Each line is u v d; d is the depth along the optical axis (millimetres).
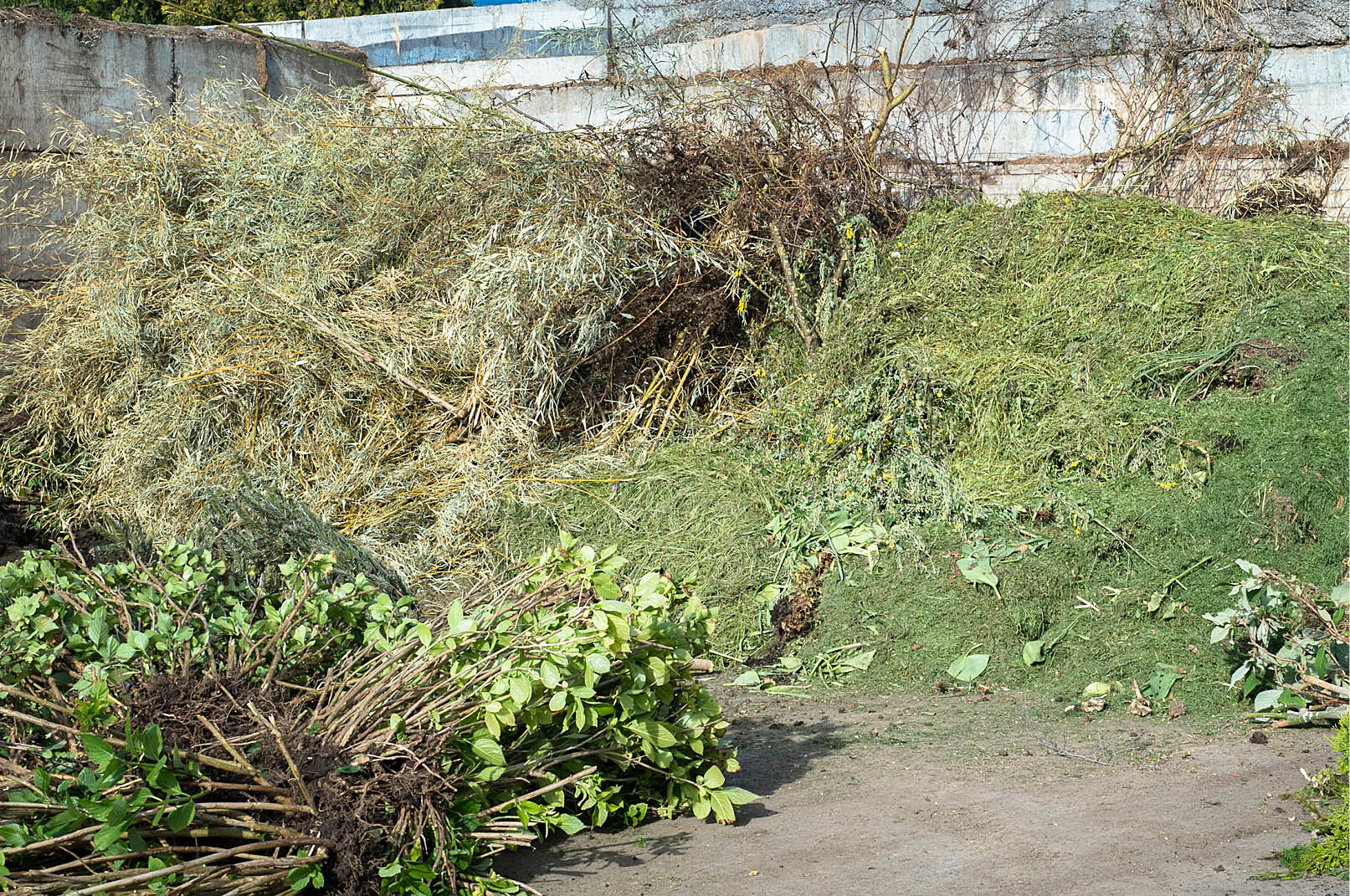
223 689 3250
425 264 7559
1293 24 8961
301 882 2805
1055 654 5277
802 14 9945
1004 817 3576
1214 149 9109
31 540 7145
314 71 10688
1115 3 9305
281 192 7992
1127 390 6656
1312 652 4473
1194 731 4445
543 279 7094
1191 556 5488
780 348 7895
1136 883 2994
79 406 7977
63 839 2695
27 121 9109
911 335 7488
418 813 2975
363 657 3750
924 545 5895
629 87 9227
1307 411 6031
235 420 7281
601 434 7328
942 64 9680
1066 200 8242
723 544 6152
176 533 6602
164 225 7801
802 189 8117
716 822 3688
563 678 3295
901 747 4395
